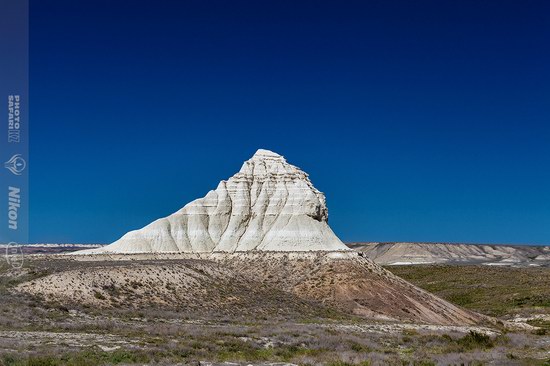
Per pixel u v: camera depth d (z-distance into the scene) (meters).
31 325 52.62
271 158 135.50
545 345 59.16
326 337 56.22
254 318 75.62
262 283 100.62
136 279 80.62
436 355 48.72
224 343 48.22
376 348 52.34
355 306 92.88
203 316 71.75
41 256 110.56
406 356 48.00
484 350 54.66
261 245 117.31
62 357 36.41
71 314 63.12
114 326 55.00
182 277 86.06
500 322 96.69
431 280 183.75
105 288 75.19
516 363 44.00
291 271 106.38
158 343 45.72
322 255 109.56
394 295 97.25
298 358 43.84
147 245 120.56
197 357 41.81
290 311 84.19
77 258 108.94
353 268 104.38
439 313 94.12
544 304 120.62
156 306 75.00
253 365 40.00
